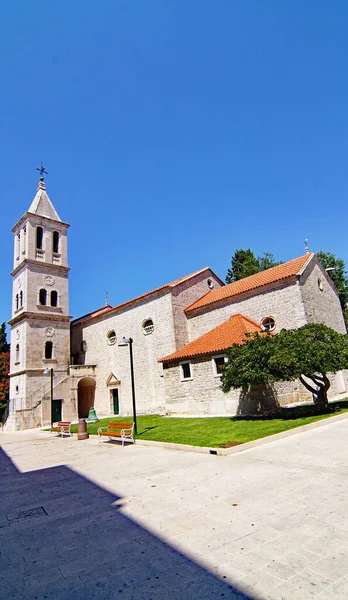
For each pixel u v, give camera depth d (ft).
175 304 96.58
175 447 42.80
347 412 53.16
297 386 73.15
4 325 164.55
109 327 116.78
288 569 14.05
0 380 138.82
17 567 16.34
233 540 16.90
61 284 126.52
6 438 81.92
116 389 112.16
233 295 86.12
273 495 22.52
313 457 31.27
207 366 73.41
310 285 80.48
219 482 26.50
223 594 12.83
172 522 19.85
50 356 118.83
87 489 28.73
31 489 30.63
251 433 44.09
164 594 13.12
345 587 12.61
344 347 54.95
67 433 71.97
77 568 15.76
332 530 17.01
